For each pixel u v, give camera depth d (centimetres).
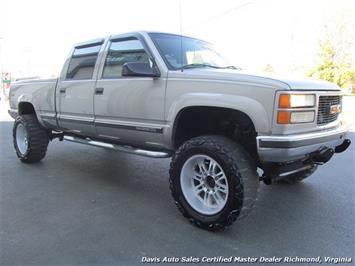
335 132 356
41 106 564
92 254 296
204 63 432
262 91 306
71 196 438
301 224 357
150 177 529
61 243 314
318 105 333
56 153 697
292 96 301
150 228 346
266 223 359
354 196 439
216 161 326
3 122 1312
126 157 664
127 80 413
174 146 387
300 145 308
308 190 462
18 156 616
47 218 368
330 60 2725
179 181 358
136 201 422
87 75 479
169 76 371
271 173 343
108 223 357
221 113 367
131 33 430
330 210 394
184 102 354
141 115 401
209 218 335
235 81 323
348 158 642
